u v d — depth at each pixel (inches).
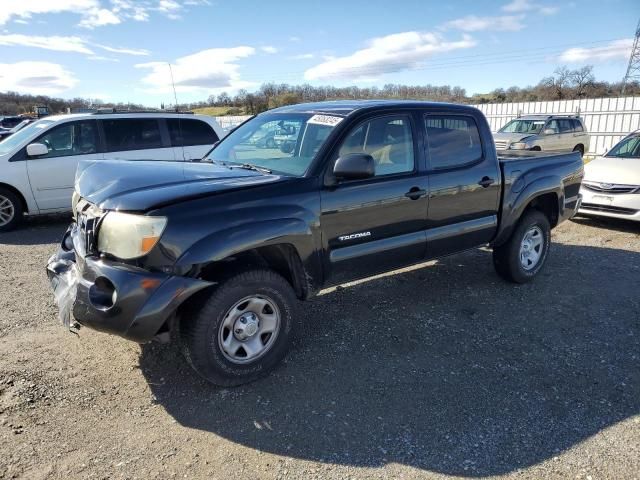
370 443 109.0
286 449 107.0
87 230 122.6
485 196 185.3
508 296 196.1
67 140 322.0
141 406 121.6
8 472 97.6
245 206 125.6
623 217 299.4
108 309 113.7
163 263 114.6
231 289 123.6
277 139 161.0
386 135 157.6
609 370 140.8
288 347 138.6
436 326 167.9
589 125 924.0
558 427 115.0
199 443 108.6
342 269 149.0
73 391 126.4
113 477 97.7
